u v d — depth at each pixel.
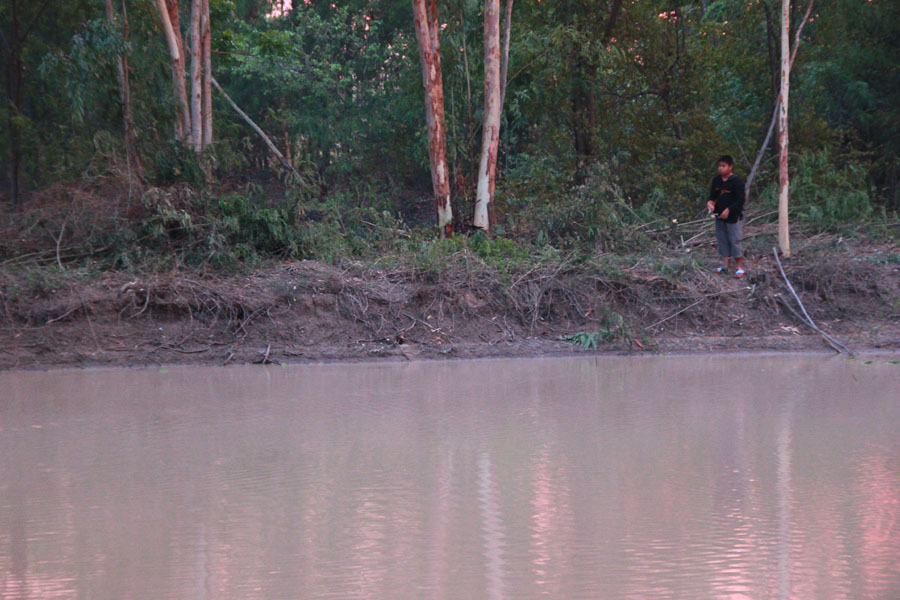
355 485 6.73
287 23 38.44
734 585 4.73
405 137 35.25
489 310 15.19
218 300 14.24
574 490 6.58
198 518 5.95
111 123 18.25
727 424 8.88
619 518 5.90
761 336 15.20
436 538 5.52
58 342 13.40
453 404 10.03
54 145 21.61
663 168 24.30
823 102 27.58
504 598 4.55
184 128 18.45
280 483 6.79
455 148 22.42
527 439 8.25
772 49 24.34
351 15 37.44
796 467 7.21
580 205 18.09
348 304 14.73
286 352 13.87
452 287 15.25
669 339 15.04
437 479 6.89
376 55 35.09
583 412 9.53
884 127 27.53
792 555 5.20
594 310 15.42
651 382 11.57
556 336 15.01
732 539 5.48
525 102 25.42
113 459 7.56
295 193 17.11
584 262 16.02
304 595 4.62
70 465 7.36
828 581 4.79
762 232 18.89
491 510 6.10
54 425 8.94
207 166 16.67
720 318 15.45
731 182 15.78
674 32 25.64
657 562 5.09
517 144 31.91
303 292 14.70
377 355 14.07
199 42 18.61
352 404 10.05
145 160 17.86
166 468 7.25
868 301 16.00
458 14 22.98
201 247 15.43
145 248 15.52
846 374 12.20
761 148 22.95
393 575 4.90
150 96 18.92
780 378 11.84
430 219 32.44
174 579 4.86
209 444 8.09
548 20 24.95
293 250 16.28
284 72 34.50
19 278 14.10
